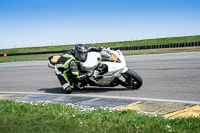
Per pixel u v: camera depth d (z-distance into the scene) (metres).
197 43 24.17
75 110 4.21
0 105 4.60
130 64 12.88
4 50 49.78
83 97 5.99
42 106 4.54
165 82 7.32
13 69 15.20
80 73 6.41
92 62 6.25
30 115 4.00
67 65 6.26
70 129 3.23
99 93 6.40
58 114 3.98
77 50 6.13
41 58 25.17
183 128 3.22
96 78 6.34
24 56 32.31
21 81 9.84
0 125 3.43
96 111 4.05
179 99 5.24
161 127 3.21
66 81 6.54
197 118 3.53
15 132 3.16
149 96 5.69
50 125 3.42
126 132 3.11
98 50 6.65
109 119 3.56
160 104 4.80
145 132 3.08
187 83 6.96
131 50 28.22
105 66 6.31
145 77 8.48
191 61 11.82
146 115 3.78
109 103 5.17
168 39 39.28
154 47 27.22
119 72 6.39
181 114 4.06
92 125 3.40
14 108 4.40
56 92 6.97
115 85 6.75
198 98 5.23
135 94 6.00
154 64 11.92
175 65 10.88
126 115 3.79
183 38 38.22
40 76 10.84
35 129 3.24
